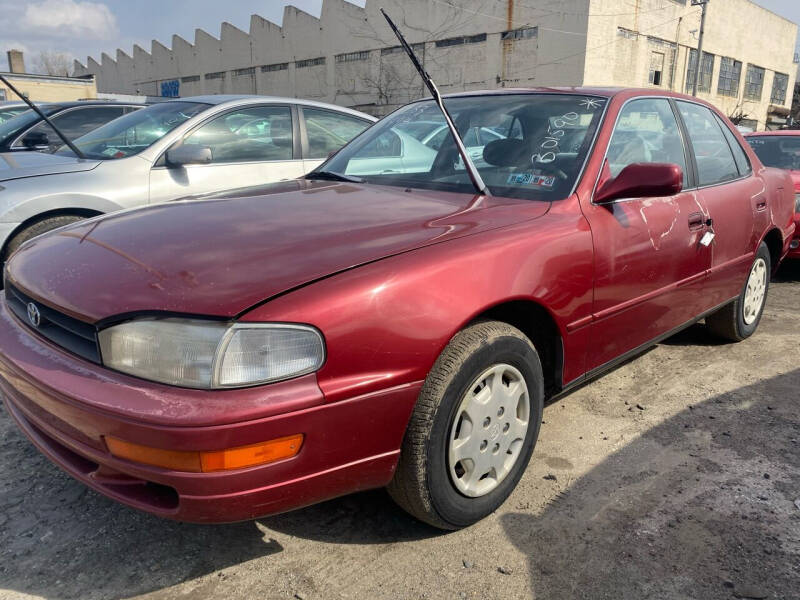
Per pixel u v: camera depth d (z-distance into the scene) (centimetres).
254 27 4234
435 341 194
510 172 278
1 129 664
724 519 236
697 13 3319
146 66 5609
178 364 169
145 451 169
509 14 2853
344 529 228
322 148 542
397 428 193
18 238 403
